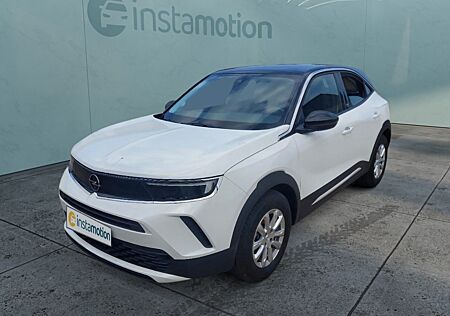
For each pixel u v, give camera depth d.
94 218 2.61
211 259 2.48
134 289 2.90
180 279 2.47
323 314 2.58
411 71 10.08
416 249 3.47
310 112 3.48
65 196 2.88
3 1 5.46
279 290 2.85
